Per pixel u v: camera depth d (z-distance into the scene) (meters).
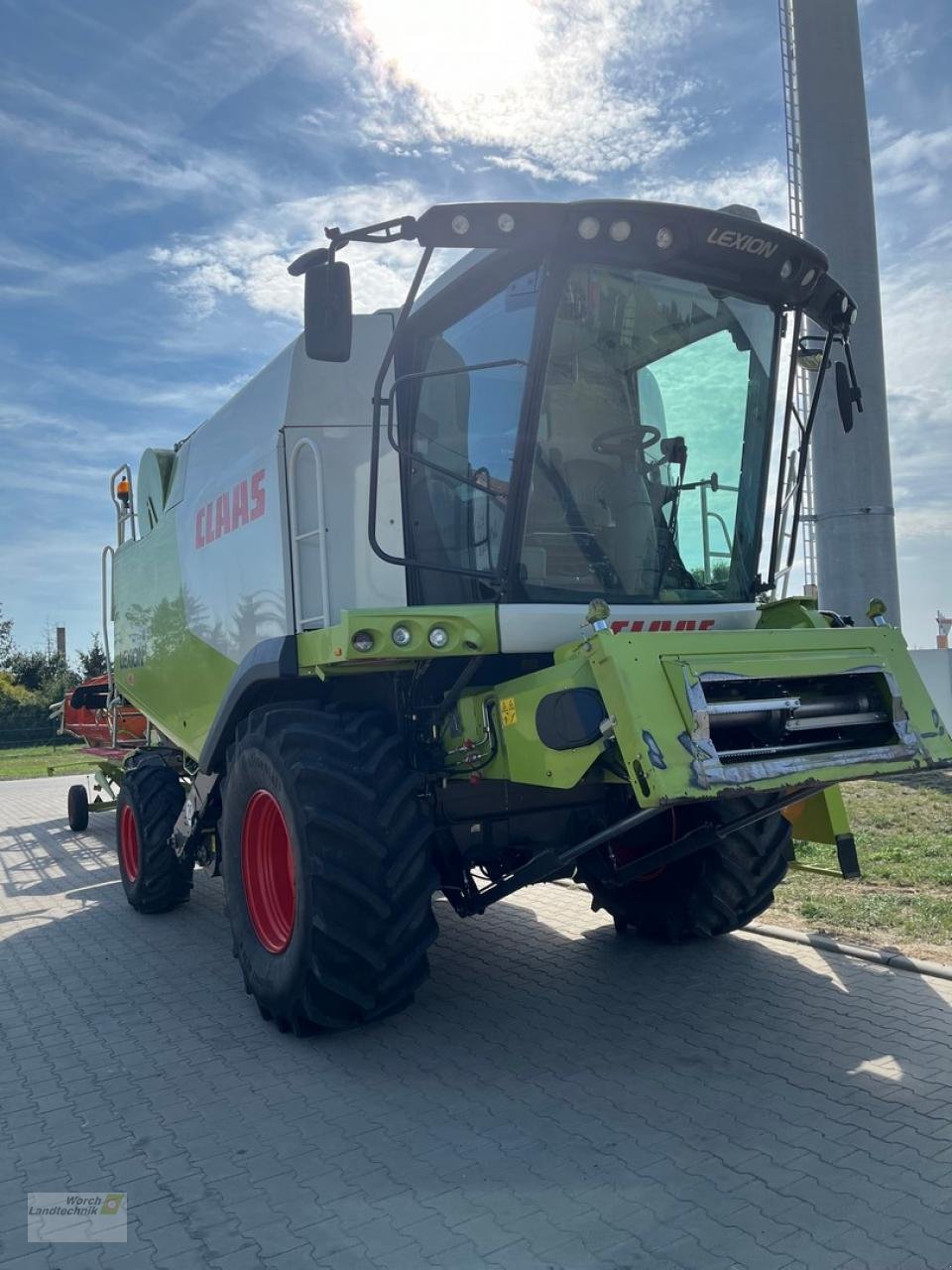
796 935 5.43
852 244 10.62
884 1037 4.08
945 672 10.88
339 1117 3.62
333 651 3.92
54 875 8.77
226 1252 2.78
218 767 5.38
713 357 4.66
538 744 3.69
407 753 4.29
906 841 7.32
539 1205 2.95
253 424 5.29
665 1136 3.34
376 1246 2.78
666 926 5.36
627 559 4.51
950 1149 3.16
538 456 4.26
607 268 4.21
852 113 10.61
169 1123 3.63
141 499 7.70
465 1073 3.97
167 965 5.76
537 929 6.03
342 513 4.81
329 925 3.91
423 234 3.76
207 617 5.93
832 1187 2.97
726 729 3.68
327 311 3.87
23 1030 4.72
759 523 4.97
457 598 4.50
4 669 40.75
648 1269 2.61
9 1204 3.11
